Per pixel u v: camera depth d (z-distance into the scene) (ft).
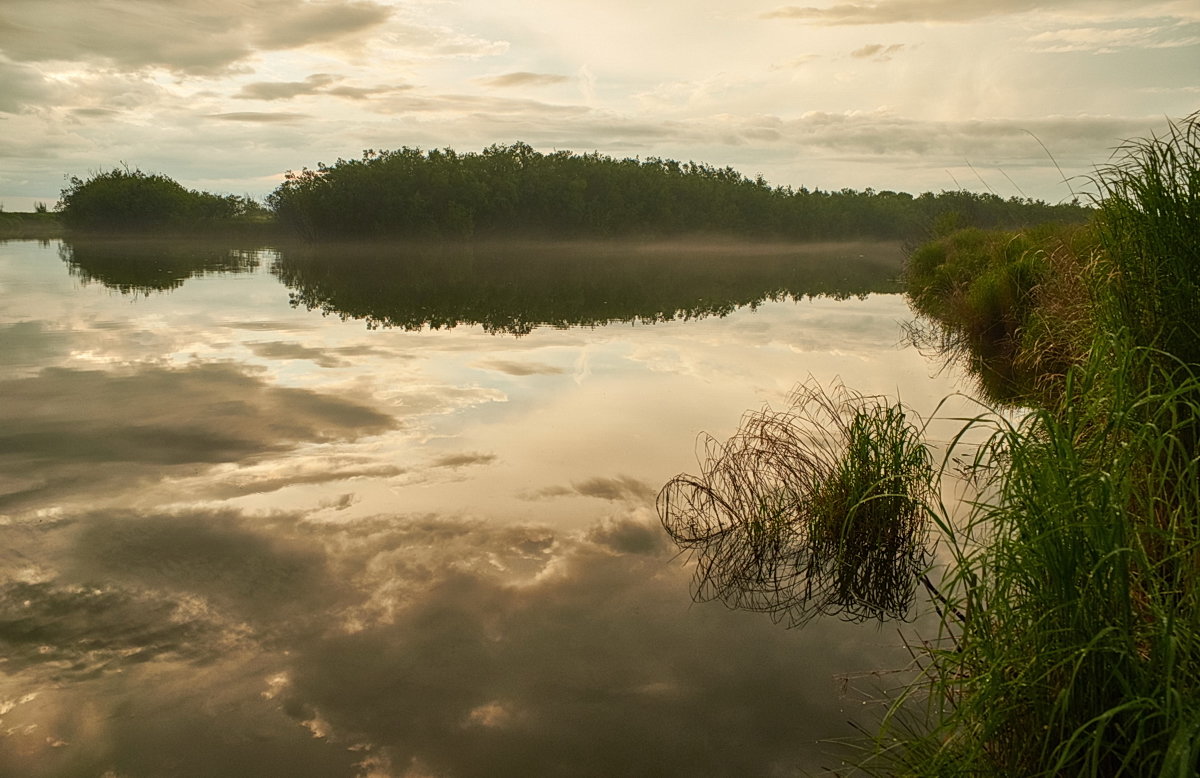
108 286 54.80
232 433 19.13
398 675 9.59
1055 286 23.41
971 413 20.44
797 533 13.71
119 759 8.09
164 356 28.73
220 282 61.21
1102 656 6.76
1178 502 8.95
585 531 13.80
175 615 10.87
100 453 17.56
